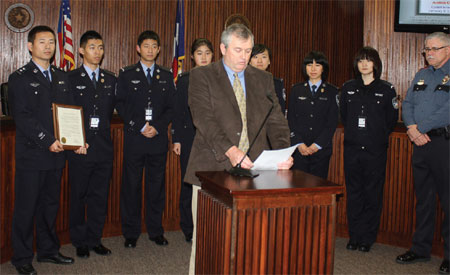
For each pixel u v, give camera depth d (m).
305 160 3.54
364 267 3.13
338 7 6.50
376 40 4.33
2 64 4.52
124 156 3.49
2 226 2.98
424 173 3.18
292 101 3.62
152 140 3.49
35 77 2.81
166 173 3.95
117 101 3.43
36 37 2.79
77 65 4.82
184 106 3.40
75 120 2.96
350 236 3.61
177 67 4.69
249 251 1.59
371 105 3.44
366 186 3.52
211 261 1.73
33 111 2.79
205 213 1.81
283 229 1.63
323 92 3.54
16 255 2.82
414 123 3.14
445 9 4.12
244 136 2.07
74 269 2.97
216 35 5.61
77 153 3.15
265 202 1.60
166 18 5.24
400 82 4.31
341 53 6.59
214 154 2.02
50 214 3.03
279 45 6.13
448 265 3.01
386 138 3.46
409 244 3.58
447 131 2.97
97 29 4.90
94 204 3.33
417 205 3.26
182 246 3.55
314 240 1.66
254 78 2.12
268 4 6.00
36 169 2.80
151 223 3.62
